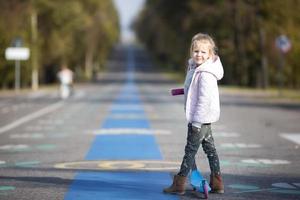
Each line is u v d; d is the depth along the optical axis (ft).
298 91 379.35
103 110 195.42
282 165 79.05
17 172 71.87
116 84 501.97
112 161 81.66
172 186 57.88
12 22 408.87
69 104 231.91
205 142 57.57
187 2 501.97
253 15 437.99
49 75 551.59
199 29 475.31
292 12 428.97
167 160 82.79
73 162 80.64
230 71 483.10
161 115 173.17
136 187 61.98
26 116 169.37
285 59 434.71
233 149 96.32
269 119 161.58
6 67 390.83
